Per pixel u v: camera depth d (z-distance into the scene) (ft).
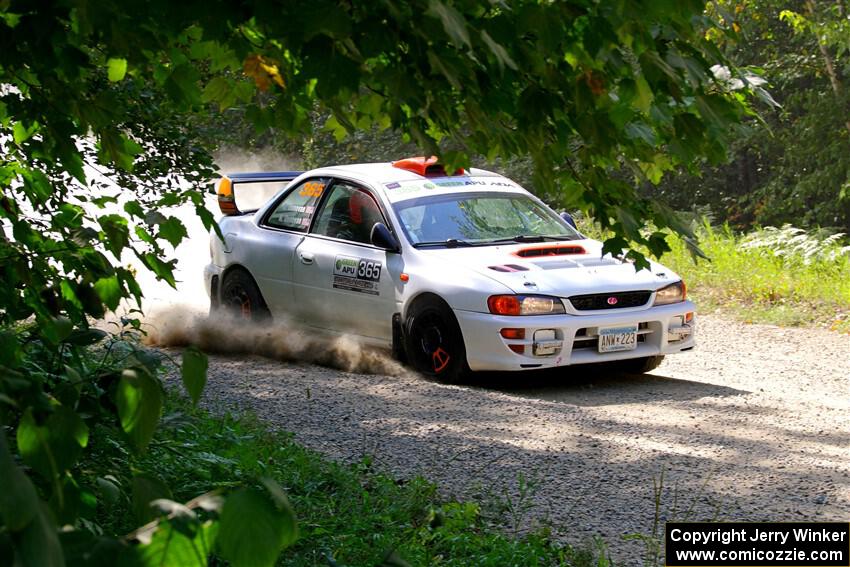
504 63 11.42
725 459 34.94
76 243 16.01
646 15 11.79
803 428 39.45
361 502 28.40
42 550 5.65
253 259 56.24
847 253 81.35
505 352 44.98
